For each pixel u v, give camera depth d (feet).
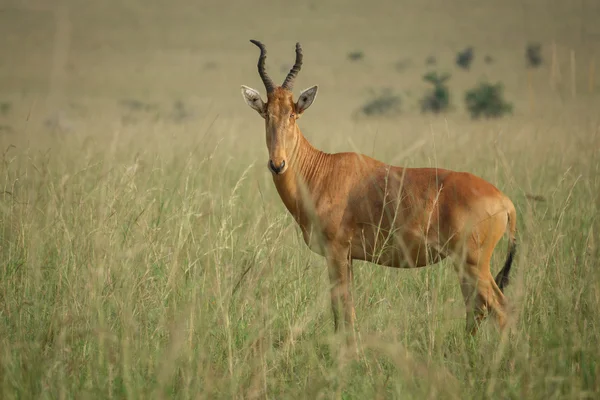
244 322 67.41
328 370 57.77
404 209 70.13
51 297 69.67
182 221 76.54
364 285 73.87
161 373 52.08
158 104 476.13
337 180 74.13
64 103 428.56
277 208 107.34
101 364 56.03
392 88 495.00
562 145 125.90
